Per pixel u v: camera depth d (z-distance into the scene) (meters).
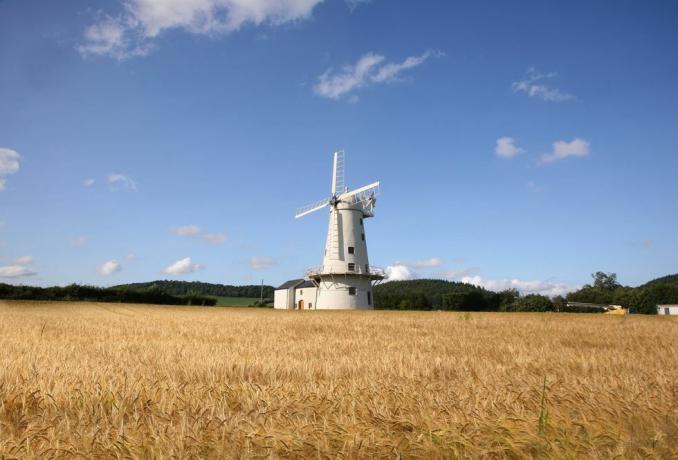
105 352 16.81
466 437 6.17
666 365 14.14
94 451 5.98
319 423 6.93
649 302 105.31
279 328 31.39
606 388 9.26
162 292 107.44
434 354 17.34
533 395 8.73
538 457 5.96
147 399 8.65
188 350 17.41
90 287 100.12
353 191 72.38
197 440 6.15
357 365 13.75
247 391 9.04
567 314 46.91
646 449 5.84
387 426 6.77
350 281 69.50
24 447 6.02
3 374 10.89
